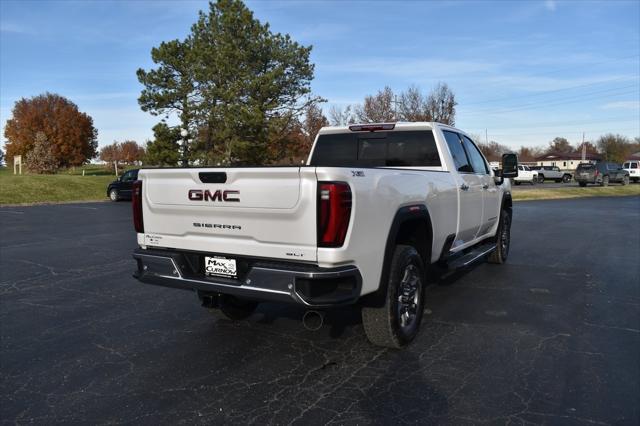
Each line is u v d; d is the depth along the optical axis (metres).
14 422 3.24
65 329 5.07
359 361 4.16
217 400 3.51
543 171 48.94
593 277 7.28
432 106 39.50
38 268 8.10
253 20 34.06
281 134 38.19
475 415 3.26
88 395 3.61
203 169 3.88
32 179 29.61
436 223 4.93
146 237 4.41
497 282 6.97
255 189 3.64
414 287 4.52
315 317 3.71
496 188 7.28
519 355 4.27
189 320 5.33
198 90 33.44
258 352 4.39
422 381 3.77
